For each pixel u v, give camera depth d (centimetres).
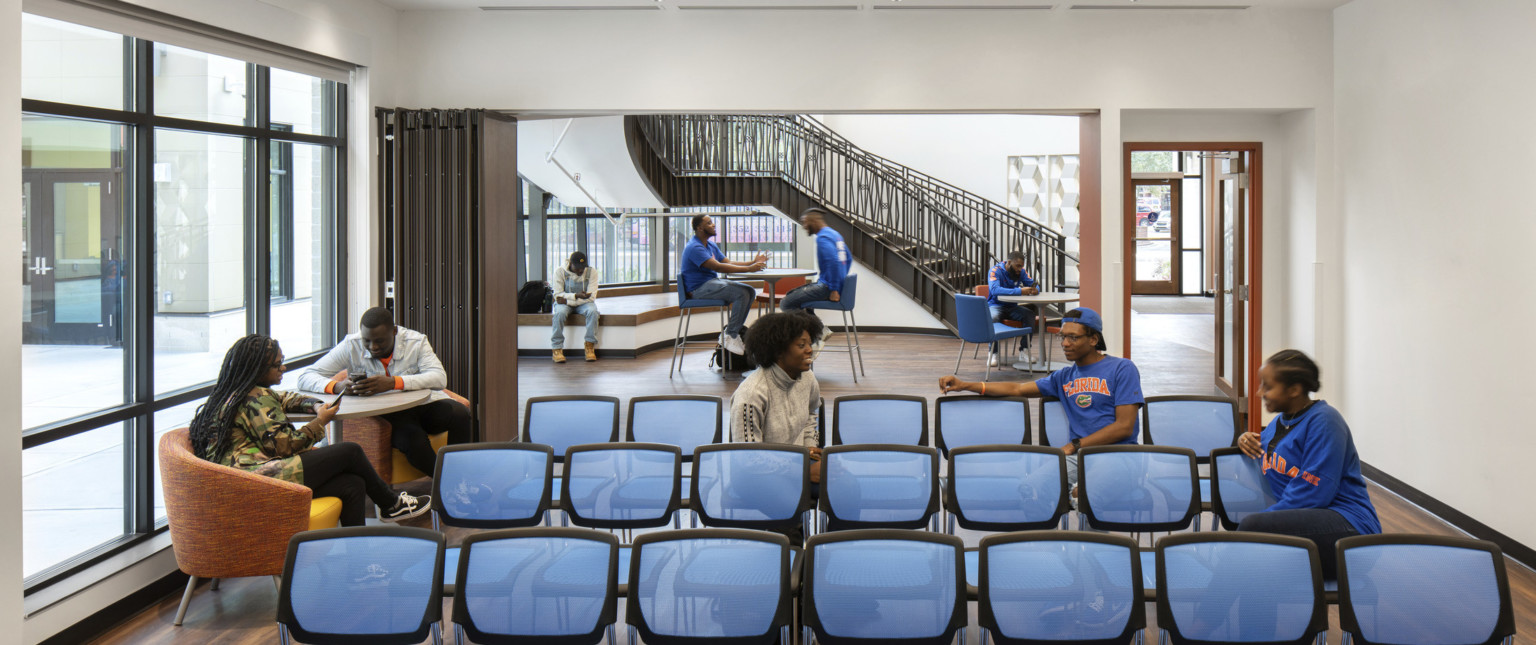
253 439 407
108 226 420
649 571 264
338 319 598
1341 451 334
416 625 266
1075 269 1301
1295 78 625
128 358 434
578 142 1010
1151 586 303
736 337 916
